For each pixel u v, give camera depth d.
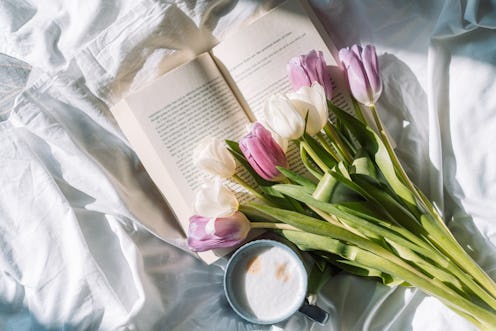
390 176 0.67
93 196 0.78
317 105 0.64
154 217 0.79
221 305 0.80
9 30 0.77
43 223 0.78
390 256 0.66
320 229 0.64
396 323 0.77
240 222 0.68
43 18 0.76
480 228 0.75
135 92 0.73
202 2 0.73
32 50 0.76
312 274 0.75
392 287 0.75
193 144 0.75
